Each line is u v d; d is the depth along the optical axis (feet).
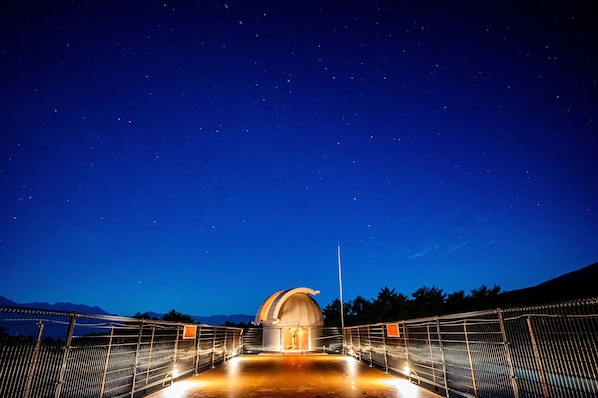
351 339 74.02
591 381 15.44
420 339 37.27
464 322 27.68
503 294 93.35
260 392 33.65
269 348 88.79
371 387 35.81
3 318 17.03
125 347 29.58
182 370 42.50
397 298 128.47
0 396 16.55
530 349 19.58
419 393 32.60
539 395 18.74
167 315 108.99
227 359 66.69
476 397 25.62
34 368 18.65
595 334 15.43
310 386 36.60
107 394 26.86
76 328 22.40
